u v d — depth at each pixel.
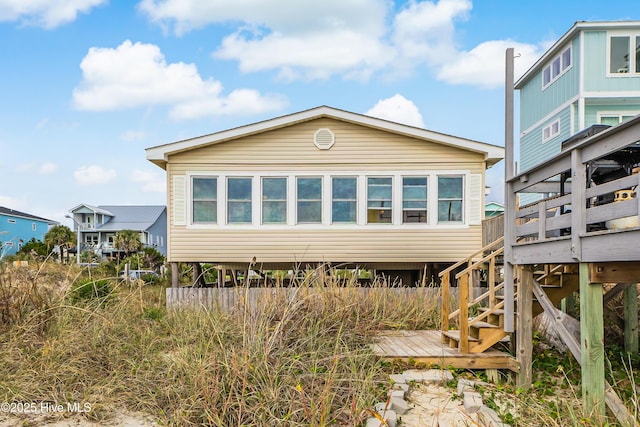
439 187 12.29
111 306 7.49
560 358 7.04
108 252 34.56
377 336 7.64
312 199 12.31
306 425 4.18
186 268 14.54
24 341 5.70
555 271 6.70
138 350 6.15
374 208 12.30
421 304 9.70
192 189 12.25
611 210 4.12
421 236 12.22
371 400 4.83
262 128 12.11
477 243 12.20
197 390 4.74
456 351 6.49
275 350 5.48
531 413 4.77
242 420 4.34
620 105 15.86
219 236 12.23
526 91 20.66
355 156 12.30
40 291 6.84
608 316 7.36
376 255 12.23
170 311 8.98
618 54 15.59
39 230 40.72
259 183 12.28
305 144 12.32
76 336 5.92
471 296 9.02
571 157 4.71
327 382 4.65
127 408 4.86
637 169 5.55
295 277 9.02
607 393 4.37
